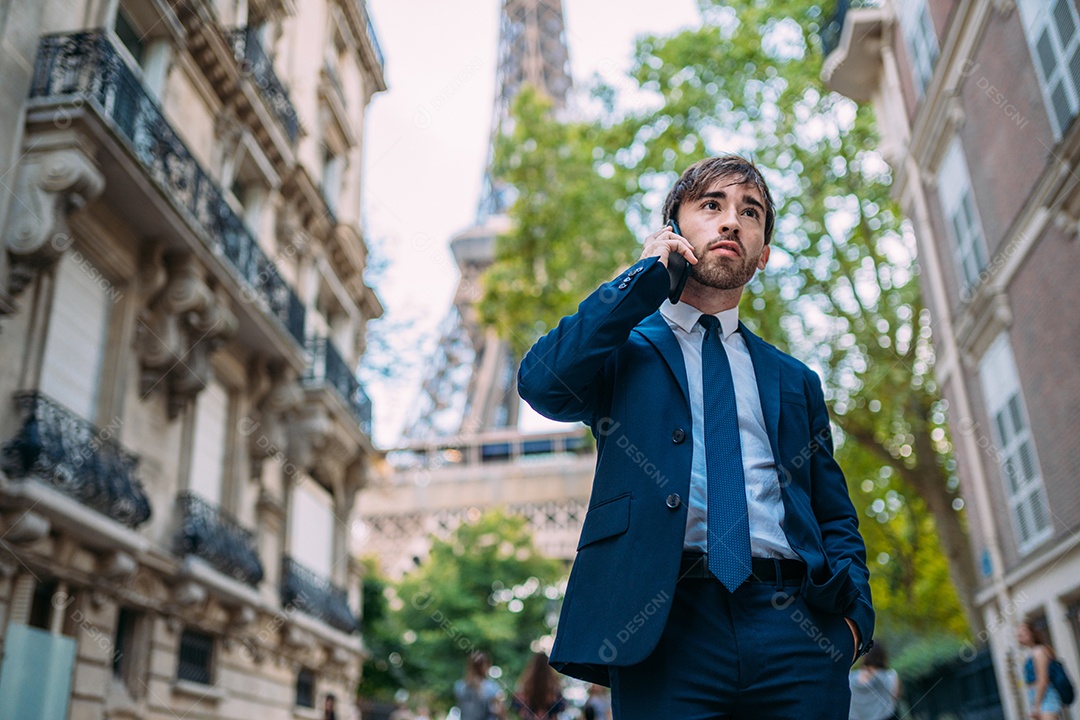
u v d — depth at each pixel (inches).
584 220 856.9
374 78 1017.5
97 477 410.3
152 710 481.4
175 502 525.0
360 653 870.4
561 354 78.0
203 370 533.6
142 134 462.6
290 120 708.7
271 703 656.4
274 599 663.8
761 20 818.2
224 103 611.8
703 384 81.9
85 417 445.7
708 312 87.1
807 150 823.1
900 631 760.3
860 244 834.8
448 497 2459.4
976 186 530.9
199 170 532.1
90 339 453.1
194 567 505.4
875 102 717.3
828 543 85.5
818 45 815.7
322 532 791.1
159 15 518.0
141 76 500.4
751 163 89.3
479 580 1766.7
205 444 579.2
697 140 818.2
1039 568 480.1
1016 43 452.8
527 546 1857.8
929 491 788.6
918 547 992.9
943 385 632.4
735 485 76.7
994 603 558.3
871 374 818.2
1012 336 494.9
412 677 1425.9
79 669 414.3
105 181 436.1
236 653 596.4
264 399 653.9
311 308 766.5
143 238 488.1
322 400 716.7
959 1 511.5
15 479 364.2
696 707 69.7
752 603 72.4
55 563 398.3
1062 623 452.1
